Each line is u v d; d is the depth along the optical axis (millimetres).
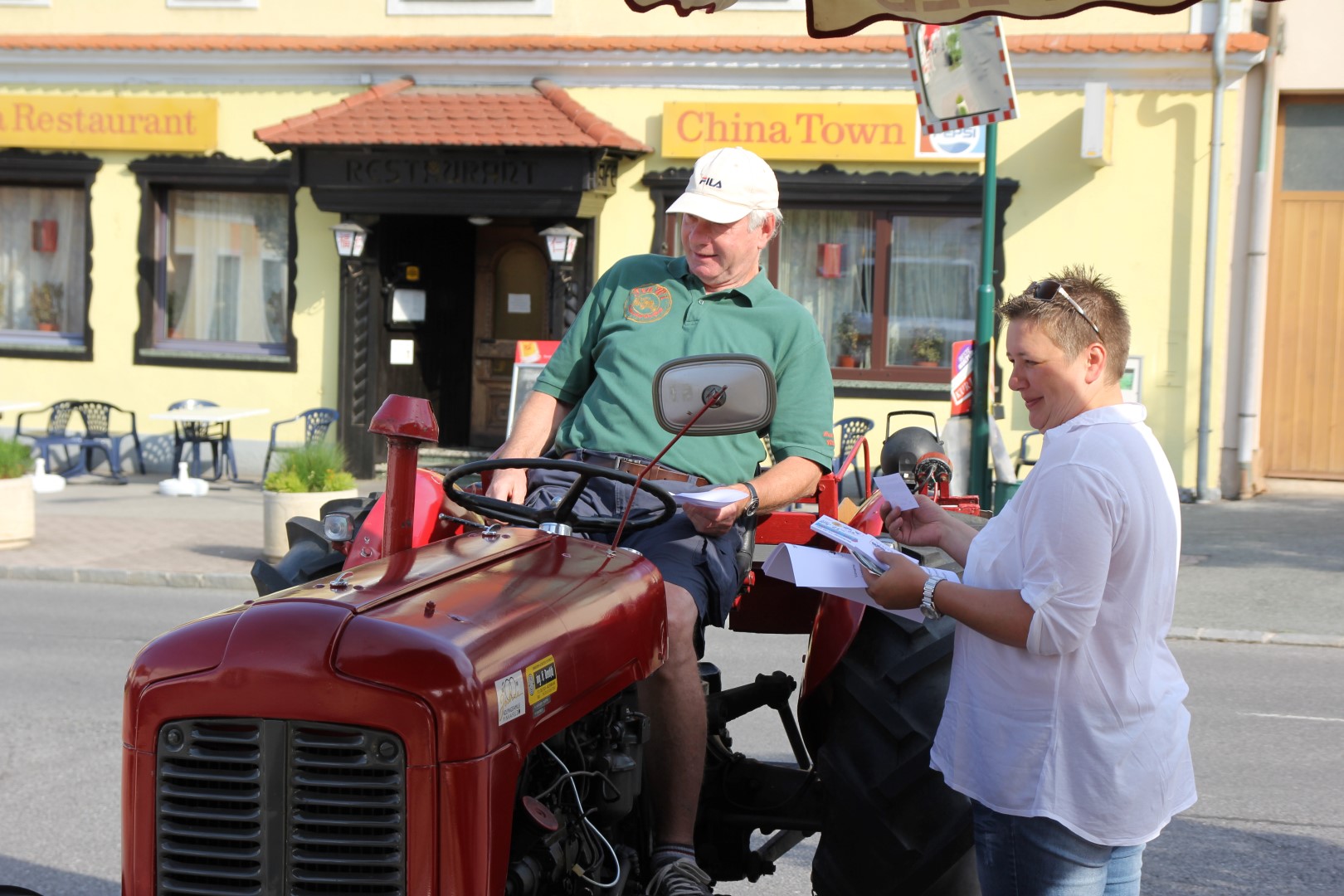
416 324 15406
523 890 2396
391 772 2197
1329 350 13945
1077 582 2471
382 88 14578
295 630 2266
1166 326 13438
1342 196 13773
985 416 10062
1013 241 13711
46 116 15414
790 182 14008
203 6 15219
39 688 6883
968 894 3281
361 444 14969
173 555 10719
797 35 14062
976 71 8008
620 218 14375
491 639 2340
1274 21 13273
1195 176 13281
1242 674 7566
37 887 4324
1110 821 2521
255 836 2242
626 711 2832
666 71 14219
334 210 14383
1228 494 13562
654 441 3412
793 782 3660
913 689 3340
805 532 4074
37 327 16203
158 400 15609
